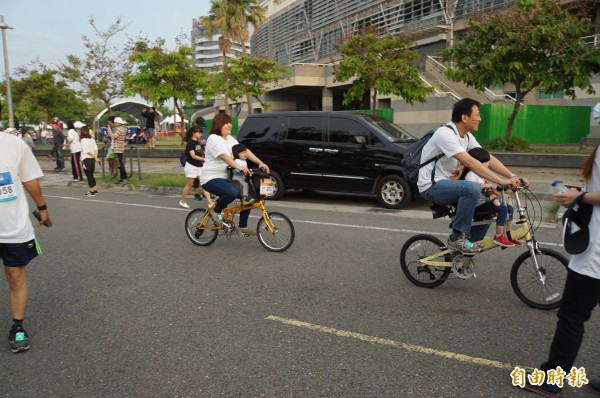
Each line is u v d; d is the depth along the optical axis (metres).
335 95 37.88
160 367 3.50
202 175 6.62
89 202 11.55
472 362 3.49
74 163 15.55
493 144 15.85
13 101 32.91
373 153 10.17
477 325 4.14
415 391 3.12
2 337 4.08
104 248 7.02
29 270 5.98
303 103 42.62
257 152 11.48
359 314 4.41
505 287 5.10
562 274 4.33
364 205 10.78
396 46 19.06
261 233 6.77
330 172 10.69
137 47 24.19
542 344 3.78
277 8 45.22
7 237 3.65
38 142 40.97
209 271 5.80
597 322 4.15
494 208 4.60
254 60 25.56
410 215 9.38
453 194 4.54
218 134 6.50
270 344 3.83
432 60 25.73
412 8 29.00
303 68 32.28
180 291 5.11
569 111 19.61
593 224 2.80
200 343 3.87
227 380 3.29
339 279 5.44
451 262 4.85
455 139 4.41
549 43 14.05
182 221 8.99
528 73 14.68
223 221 6.69
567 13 14.67
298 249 6.79
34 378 3.40
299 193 12.79
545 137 19.47
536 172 13.49
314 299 4.81
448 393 3.10
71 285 5.38
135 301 4.84
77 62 24.94
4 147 3.64
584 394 3.10
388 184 10.16
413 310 4.50
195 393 3.15
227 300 4.82
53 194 13.20
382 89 18.34
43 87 31.28
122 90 25.92
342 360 3.55
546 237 7.22
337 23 35.44
